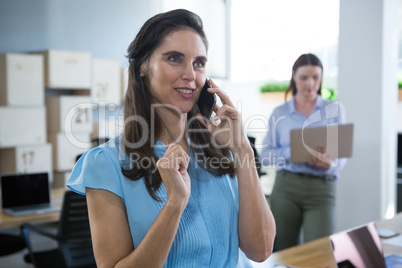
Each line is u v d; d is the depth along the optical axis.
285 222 2.84
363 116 3.51
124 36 6.30
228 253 1.08
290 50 4.17
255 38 6.18
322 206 2.73
